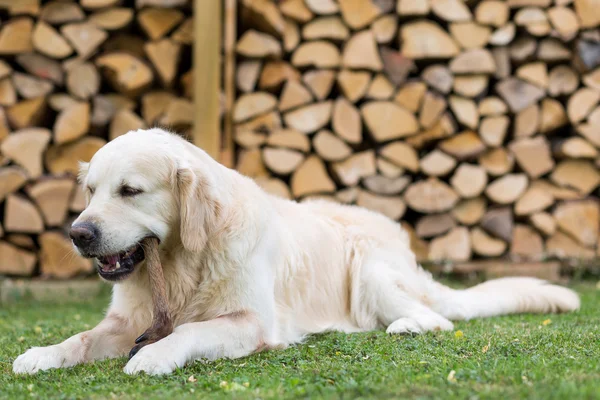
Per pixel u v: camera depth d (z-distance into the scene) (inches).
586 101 272.4
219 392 94.7
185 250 128.8
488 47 273.9
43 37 260.2
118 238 119.6
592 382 89.7
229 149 261.0
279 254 143.6
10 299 242.1
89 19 263.3
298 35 268.5
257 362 116.3
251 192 140.1
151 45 262.8
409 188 268.8
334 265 161.3
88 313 207.5
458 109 267.6
